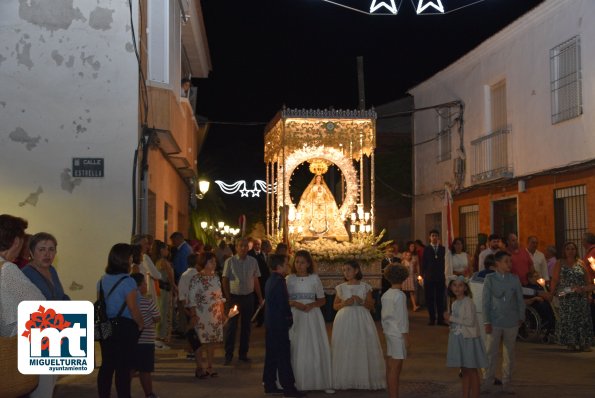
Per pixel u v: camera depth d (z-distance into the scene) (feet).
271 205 71.00
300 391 28.81
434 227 83.41
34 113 36.70
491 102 67.87
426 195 83.30
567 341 39.81
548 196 55.98
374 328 30.35
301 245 58.80
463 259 50.44
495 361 29.22
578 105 52.01
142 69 40.01
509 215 63.98
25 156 36.50
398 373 26.11
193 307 32.48
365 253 58.08
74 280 36.14
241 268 37.83
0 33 36.70
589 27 50.72
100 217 36.63
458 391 29.32
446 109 77.15
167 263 41.78
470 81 71.20
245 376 33.06
